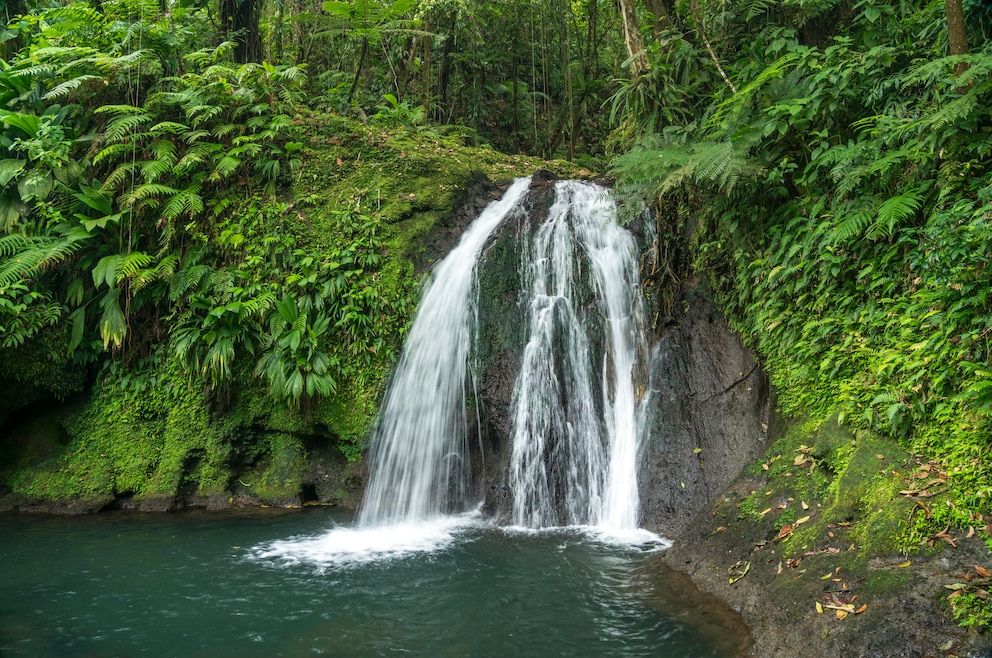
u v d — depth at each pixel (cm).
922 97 596
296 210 863
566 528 684
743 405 647
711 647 414
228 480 809
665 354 714
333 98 1123
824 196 623
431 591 515
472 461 770
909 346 496
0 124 861
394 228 854
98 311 840
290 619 470
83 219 825
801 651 387
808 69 690
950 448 443
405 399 782
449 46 1380
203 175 871
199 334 789
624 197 759
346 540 654
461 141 1107
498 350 779
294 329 776
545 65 1420
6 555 613
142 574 561
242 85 914
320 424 796
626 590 506
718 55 878
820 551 443
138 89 898
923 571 384
